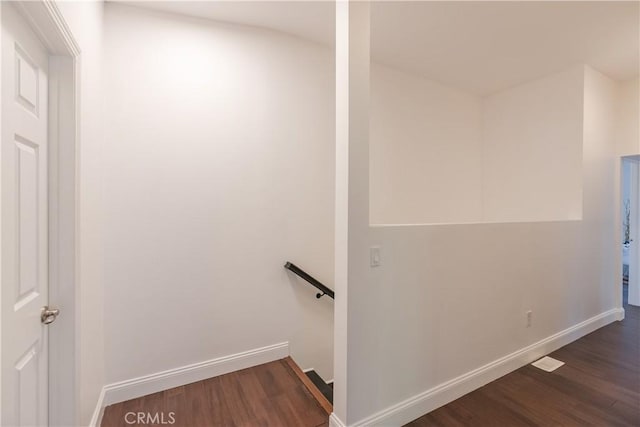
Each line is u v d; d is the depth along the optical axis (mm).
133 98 1992
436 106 3389
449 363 2037
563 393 2105
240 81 2312
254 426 1741
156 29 2064
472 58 2871
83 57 1447
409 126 3201
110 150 1928
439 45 2648
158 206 2061
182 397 1989
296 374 2248
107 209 1920
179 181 2119
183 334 2135
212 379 2188
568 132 3061
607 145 3277
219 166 2242
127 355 1979
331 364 2668
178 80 2117
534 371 2391
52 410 1295
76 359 1336
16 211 1013
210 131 2213
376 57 2861
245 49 2330
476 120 3734
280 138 2455
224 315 2262
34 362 1155
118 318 1952
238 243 2309
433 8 2145
